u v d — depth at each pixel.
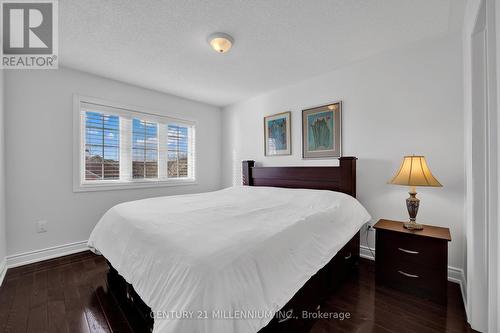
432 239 1.71
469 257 1.53
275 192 2.59
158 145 3.50
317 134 2.90
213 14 1.73
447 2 1.62
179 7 1.65
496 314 1.15
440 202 2.04
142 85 3.20
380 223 2.09
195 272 0.97
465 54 1.78
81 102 2.76
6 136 2.29
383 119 2.38
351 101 2.60
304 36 2.04
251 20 1.80
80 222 2.76
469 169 1.54
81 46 2.17
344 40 2.11
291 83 3.12
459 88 1.96
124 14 1.72
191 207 2.02
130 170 3.19
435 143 2.07
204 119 4.05
